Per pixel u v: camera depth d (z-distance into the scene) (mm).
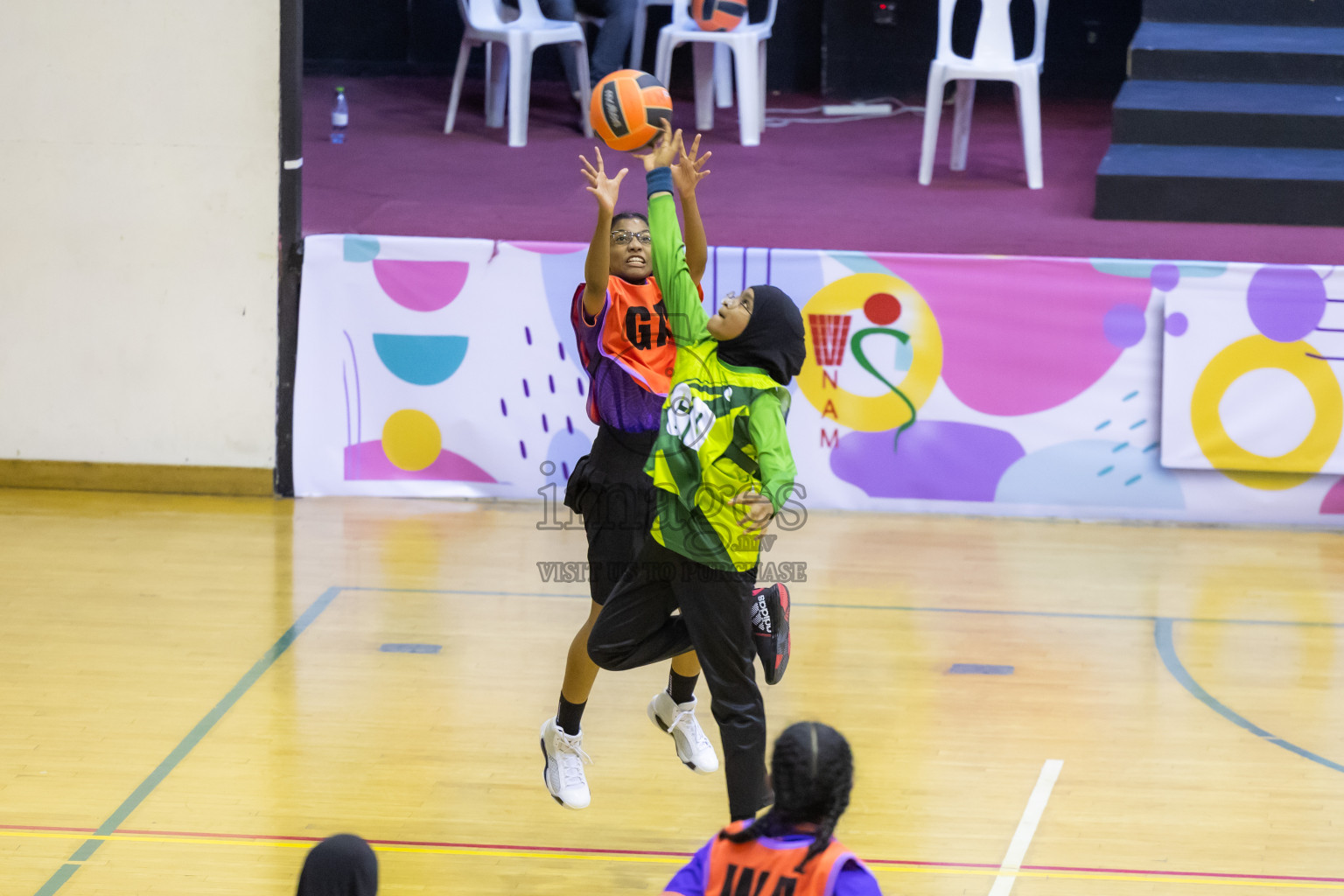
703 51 27688
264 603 15922
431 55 33688
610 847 10883
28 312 19500
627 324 10875
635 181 23406
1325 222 21031
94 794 11445
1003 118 29766
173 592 16172
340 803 11445
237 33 18641
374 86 32219
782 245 19953
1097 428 18969
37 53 18797
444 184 23000
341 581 16672
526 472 19656
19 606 15641
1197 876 10508
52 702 13195
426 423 19609
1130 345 18672
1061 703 13633
